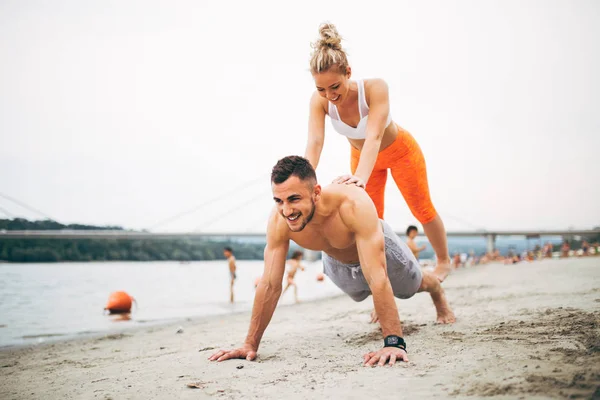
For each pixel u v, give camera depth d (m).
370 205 3.09
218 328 6.18
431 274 4.26
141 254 99.75
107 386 2.87
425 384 2.27
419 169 4.41
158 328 6.91
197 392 2.49
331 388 2.36
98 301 14.47
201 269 62.03
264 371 2.87
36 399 2.75
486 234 60.53
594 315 3.77
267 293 3.33
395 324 3.04
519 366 2.38
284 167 2.88
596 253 32.91
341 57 3.46
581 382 2.00
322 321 5.66
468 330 3.76
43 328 7.95
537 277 9.72
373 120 3.79
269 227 3.32
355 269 3.57
